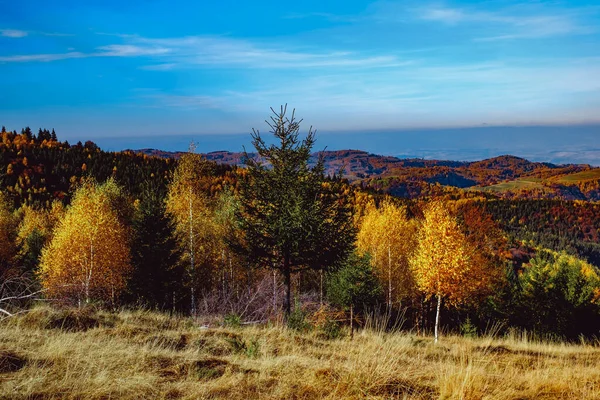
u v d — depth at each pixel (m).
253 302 18.50
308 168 17.23
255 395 4.21
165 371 5.05
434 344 10.02
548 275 32.12
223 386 4.45
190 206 29.38
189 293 28.38
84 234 26.58
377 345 6.36
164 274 27.02
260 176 17.22
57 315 8.23
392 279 33.03
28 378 4.34
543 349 9.71
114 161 128.00
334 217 17.20
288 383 4.54
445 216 23.64
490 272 28.38
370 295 21.80
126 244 29.62
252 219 17.66
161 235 27.83
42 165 119.81
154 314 10.41
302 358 5.86
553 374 5.05
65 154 129.25
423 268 22.88
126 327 7.90
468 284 22.80
